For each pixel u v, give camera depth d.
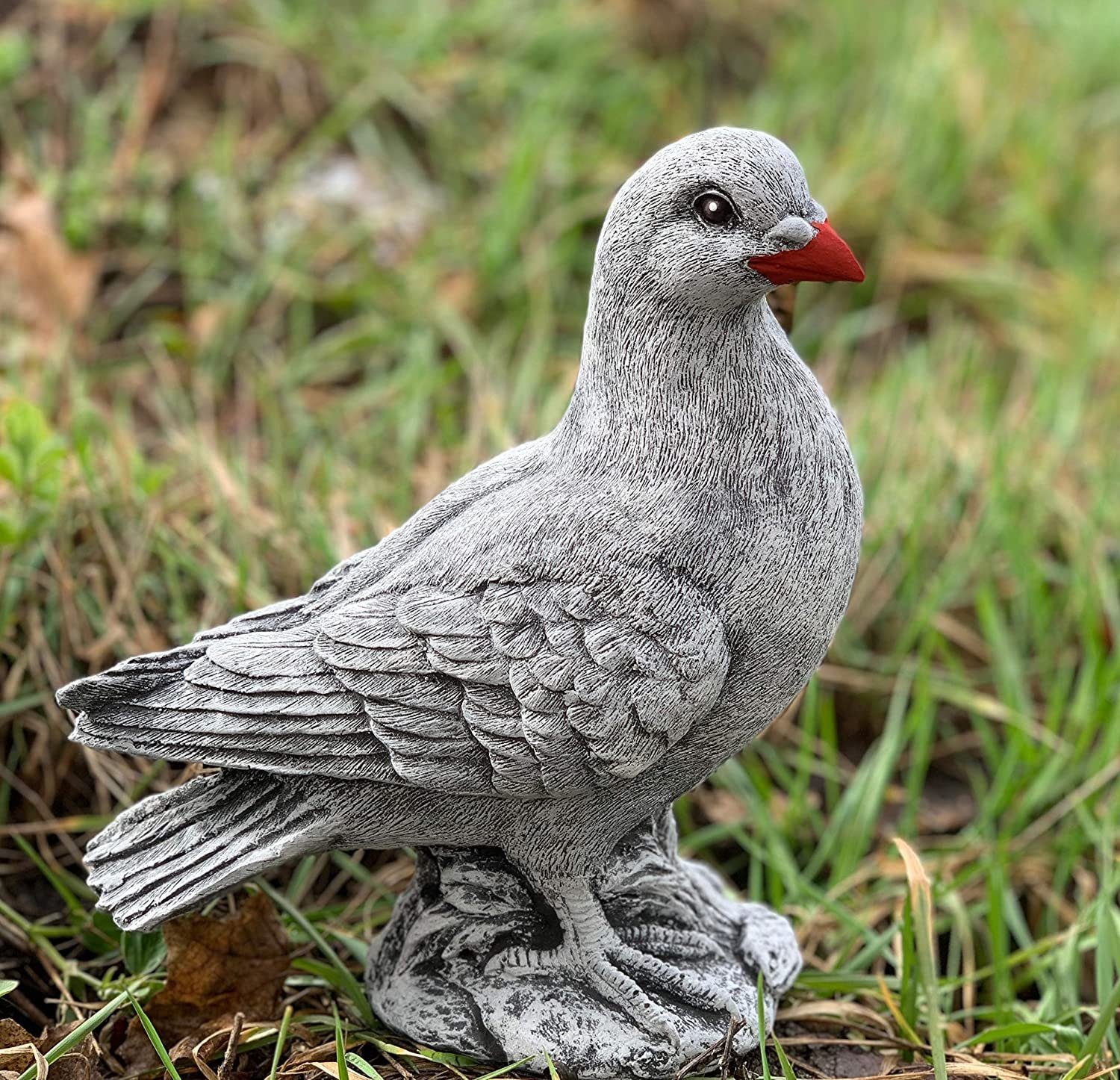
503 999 3.05
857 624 4.99
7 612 4.14
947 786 4.82
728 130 2.70
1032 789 4.42
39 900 3.85
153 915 2.82
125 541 4.46
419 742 2.72
